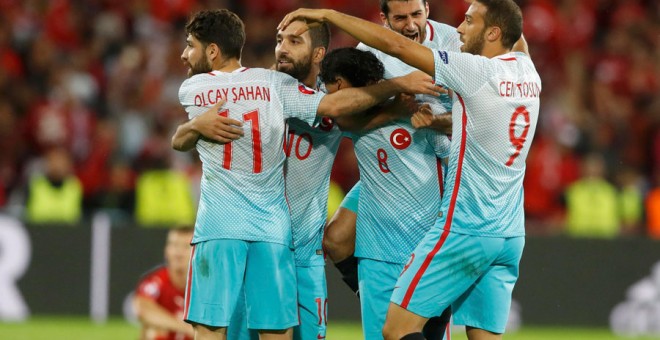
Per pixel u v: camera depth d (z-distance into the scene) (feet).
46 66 188.03
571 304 148.97
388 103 73.36
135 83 186.19
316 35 73.56
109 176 168.76
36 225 142.72
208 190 71.00
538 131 189.98
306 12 69.51
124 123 177.58
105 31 196.65
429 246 69.72
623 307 150.00
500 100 68.03
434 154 74.54
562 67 214.48
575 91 208.03
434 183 74.59
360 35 68.08
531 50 214.69
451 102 74.69
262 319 71.10
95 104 184.55
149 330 94.58
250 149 69.97
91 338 127.34
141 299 94.58
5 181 170.19
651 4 231.09
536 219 177.47
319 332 76.79
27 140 177.47
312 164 74.95
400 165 74.23
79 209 158.30
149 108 182.29
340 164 174.09
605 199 174.29
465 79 67.51
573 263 149.18
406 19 72.43
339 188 169.48
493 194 69.26
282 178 72.28
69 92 180.86
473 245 68.90
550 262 148.77
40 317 142.31
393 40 67.67
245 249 70.59
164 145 172.55
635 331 150.00
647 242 150.82
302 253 75.77
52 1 198.08
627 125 203.10
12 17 193.16
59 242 142.92
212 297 70.18
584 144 192.13
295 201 75.10
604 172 187.42
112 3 202.08
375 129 73.97
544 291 148.46
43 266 142.51
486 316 71.82
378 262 75.25
